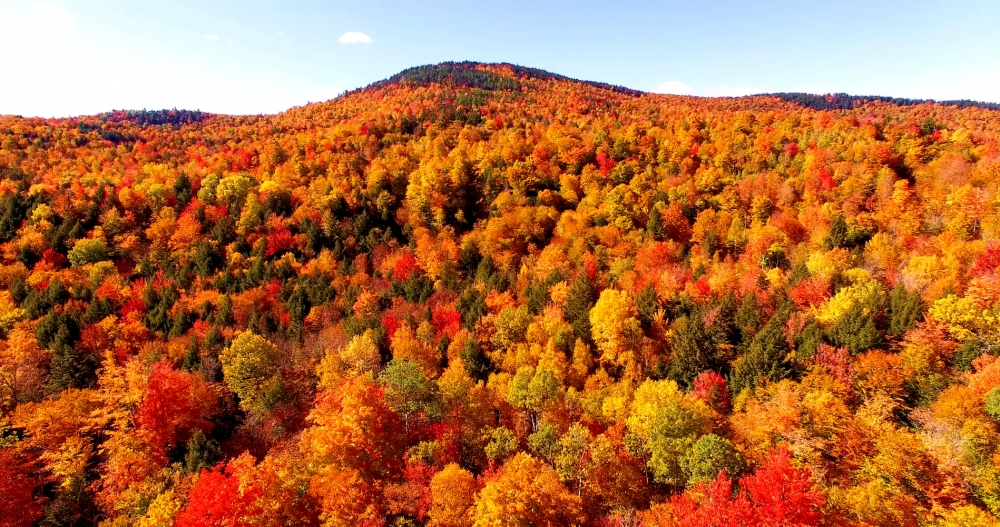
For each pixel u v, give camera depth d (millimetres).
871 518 27297
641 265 73500
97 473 38750
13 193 87125
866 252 68312
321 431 37125
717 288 62469
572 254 79562
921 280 55375
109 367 47750
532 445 36719
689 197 93938
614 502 33438
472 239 88375
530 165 107312
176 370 48281
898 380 39125
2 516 31844
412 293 68562
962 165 84875
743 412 41438
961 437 31391
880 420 35250
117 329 56781
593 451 34219
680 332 51594
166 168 109062
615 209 89875
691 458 32469
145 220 89438
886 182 84062
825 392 37469
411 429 41719
